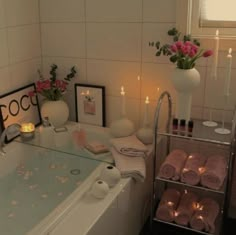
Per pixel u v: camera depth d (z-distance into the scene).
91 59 2.40
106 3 2.23
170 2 2.07
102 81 2.42
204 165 2.00
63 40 2.43
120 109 2.43
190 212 2.00
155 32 2.16
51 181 1.99
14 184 2.04
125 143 2.07
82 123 2.54
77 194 1.70
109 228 1.67
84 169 1.98
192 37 2.09
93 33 2.33
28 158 2.21
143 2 2.13
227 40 2.01
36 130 2.34
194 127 2.01
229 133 1.91
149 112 2.34
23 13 2.29
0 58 2.16
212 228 1.92
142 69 2.27
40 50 2.51
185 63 1.83
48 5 2.39
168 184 2.38
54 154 2.14
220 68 2.08
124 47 2.28
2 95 2.20
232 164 1.93
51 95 2.40
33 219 1.77
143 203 2.18
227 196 1.96
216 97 2.14
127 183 1.82
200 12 2.09
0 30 2.13
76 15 2.34
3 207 1.88
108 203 1.64
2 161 2.09
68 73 2.50
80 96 2.50
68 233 1.45
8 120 2.25
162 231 2.18
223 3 2.03
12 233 1.70
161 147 2.30
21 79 2.36
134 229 2.07
